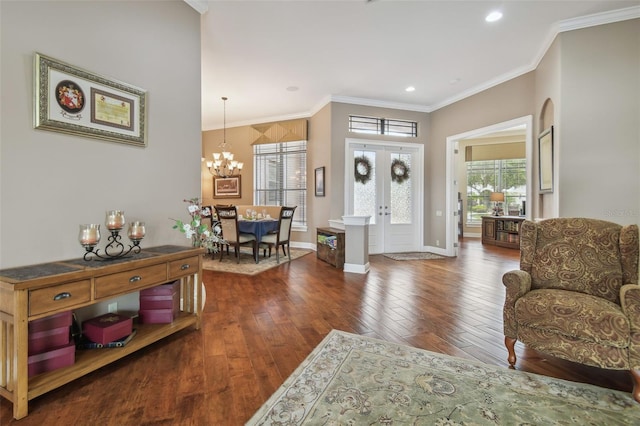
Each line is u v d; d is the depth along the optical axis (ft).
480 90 17.26
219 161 22.90
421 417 5.02
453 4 10.14
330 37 12.16
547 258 7.48
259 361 6.84
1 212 5.66
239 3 9.97
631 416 5.06
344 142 19.45
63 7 6.45
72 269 5.73
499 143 29.71
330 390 5.76
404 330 8.54
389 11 10.47
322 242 18.06
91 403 5.39
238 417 5.06
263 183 24.03
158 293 7.81
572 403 5.39
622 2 9.93
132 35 7.84
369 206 20.53
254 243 17.74
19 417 4.95
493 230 25.64
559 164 11.22
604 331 5.58
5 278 5.07
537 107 13.93
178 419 5.01
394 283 13.34
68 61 6.55
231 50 13.17
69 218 6.63
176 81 9.06
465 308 10.29
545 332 6.15
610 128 10.52
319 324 8.94
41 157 6.17
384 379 6.12
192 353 7.19
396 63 14.49
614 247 6.93
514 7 10.23
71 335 6.26
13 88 5.76
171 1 8.90
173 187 9.00
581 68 10.89
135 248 7.93
